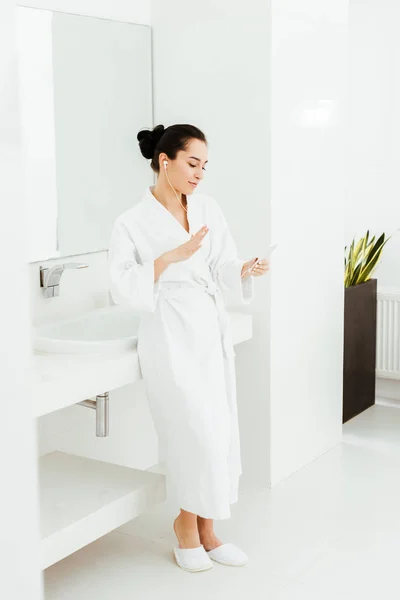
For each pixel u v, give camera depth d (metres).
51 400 2.08
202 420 2.33
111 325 2.77
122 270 2.33
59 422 2.79
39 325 2.65
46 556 2.08
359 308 3.88
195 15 2.96
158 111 3.13
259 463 3.11
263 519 2.79
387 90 4.11
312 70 3.09
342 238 3.45
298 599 2.23
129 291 2.29
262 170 2.91
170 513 2.88
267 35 2.81
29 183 2.59
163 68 3.08
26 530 0.59
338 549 2.55
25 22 2.52
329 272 3.38
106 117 2.89
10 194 0.56
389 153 4.16
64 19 2.67
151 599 2.25
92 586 2.34
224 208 3.04
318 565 2.44
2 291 0.56
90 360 2.31
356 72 4.20
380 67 4.11
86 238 2.85
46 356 2.36
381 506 2.89
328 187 3.30
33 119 2.58
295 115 3.01
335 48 3.24
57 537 2.11
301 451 3.29
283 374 3.11
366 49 4.14
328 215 3.32
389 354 4.14
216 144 3.01
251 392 3.09
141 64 3.05
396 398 4.26
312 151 3.15
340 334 3.51
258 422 3.09
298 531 2.69
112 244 2.38
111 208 2.96
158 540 2.66
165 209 2.40
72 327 2.64
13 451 0.58
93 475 2.52
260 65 2.84
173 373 2.33
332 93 3.25
